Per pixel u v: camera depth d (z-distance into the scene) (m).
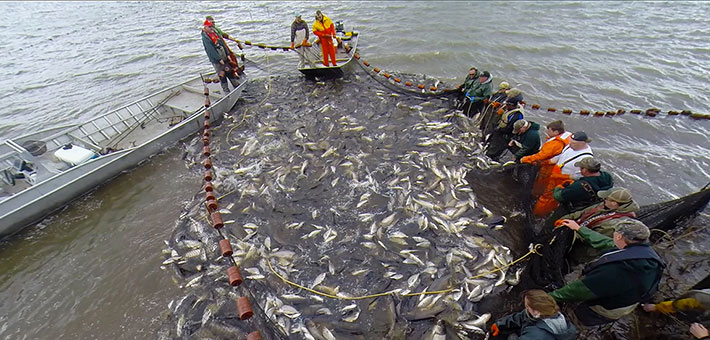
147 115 12.93
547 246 6.38
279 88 15.59
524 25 21.53
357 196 9.56
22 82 18.56
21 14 30.75
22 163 9.57
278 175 10.38
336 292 7.16
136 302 7.31
